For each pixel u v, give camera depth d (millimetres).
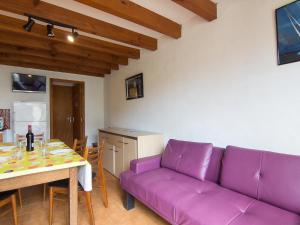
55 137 6156
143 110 3656
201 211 1425
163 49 3127
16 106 4016
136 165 2299
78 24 2391
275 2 1774
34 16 2152
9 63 4121
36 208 2363
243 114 2033
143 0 2184
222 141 2246
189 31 2646
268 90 1825
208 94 2396
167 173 2219
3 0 1919
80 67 4535
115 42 3420
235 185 1734
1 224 2016
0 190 1418
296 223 1249
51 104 4785
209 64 2383
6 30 2625
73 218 1698
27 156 1901
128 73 4164
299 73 1620
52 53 3729
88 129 5316
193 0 2016
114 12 2088
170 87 2998
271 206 1482
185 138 2740
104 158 3859
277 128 1773
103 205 2420
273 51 1783
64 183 1979
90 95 5352
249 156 1732
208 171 2066
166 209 1620
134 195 2061
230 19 2141
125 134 3156
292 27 1646
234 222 1281
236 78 2088
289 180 1446
